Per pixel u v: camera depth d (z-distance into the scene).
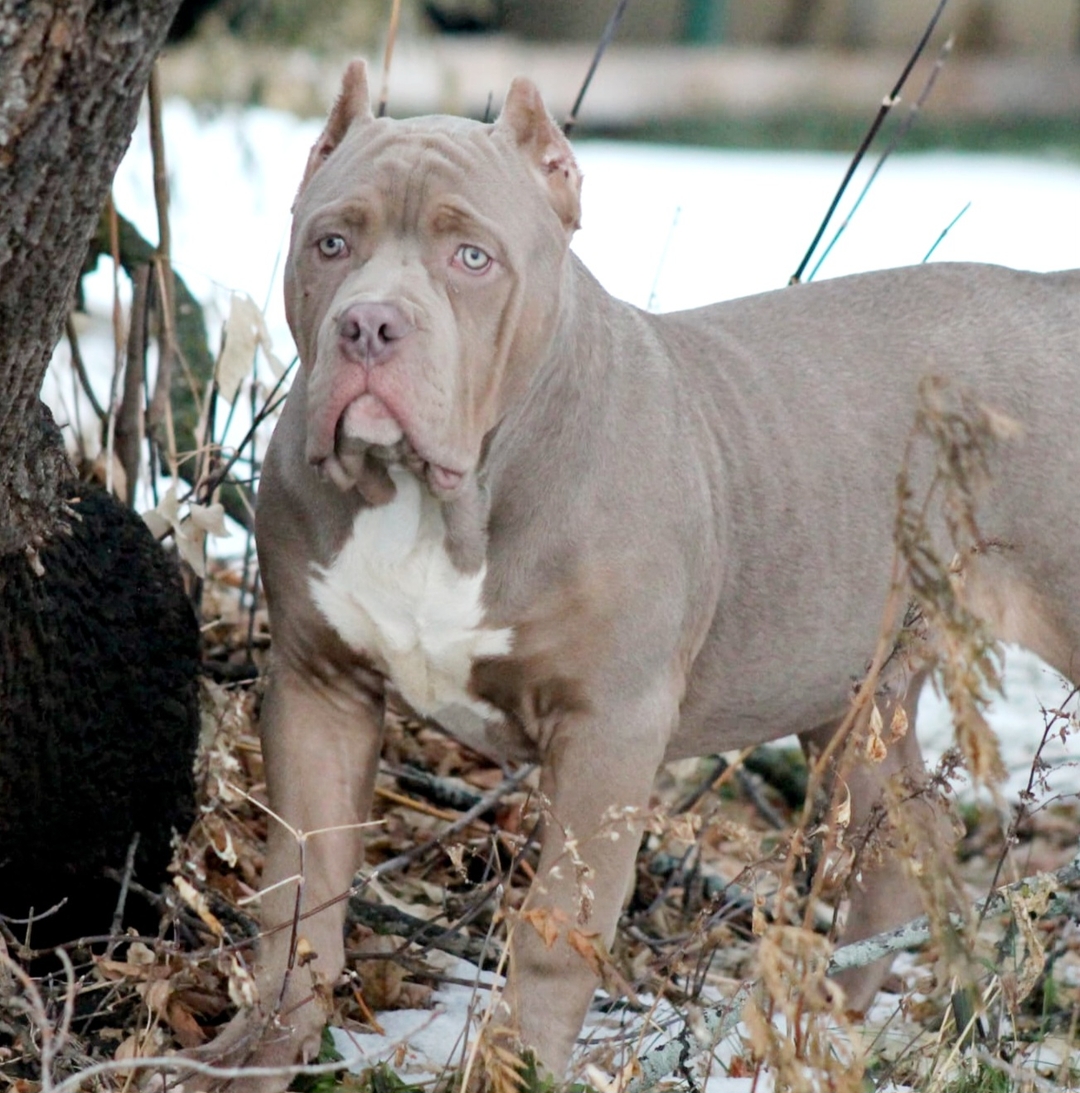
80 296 9.53
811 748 8.36
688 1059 5.90
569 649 6.27
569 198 6.30
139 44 4.84
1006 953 6.32
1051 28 35.41
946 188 29.89
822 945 4.78
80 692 6.20
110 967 5.93
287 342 12.97
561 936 6.08
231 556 10.97
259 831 8.18
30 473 6.03
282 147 17.83
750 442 7.08
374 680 6.55
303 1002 5.79
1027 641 7.51
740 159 32.62
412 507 6.07
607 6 35.00
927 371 7.21
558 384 6.22
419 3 18.98
